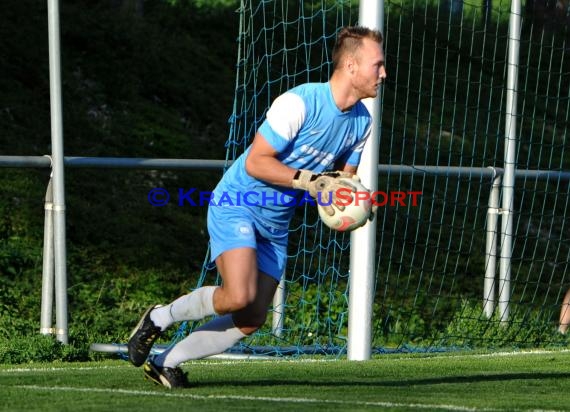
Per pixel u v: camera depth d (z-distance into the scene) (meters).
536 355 29.20
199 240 46.25
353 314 27.16
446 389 19.02
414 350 31.12
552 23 63.00
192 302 17.44
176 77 58.53
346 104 16.89
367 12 26.86
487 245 35.34
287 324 33.44
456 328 34.66
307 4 61.56
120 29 58.72
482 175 34.75
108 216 44.41
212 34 65.50
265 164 16.48
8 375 20.95
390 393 17.92
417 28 62.44
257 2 60.59
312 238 44.59
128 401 15.92
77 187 45.78
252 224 16.98
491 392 18.72
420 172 32.81
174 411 14.66
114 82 54.88
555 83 69.75
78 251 41.25
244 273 16.50
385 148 54.06
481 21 67.12
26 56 53.22
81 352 28.45
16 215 42.03
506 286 35.50
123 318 35.00
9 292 36.34
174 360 17.83
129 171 48.41
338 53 16.83
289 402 15.98
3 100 49.50
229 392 17.41
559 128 68.00
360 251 27.05
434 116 58.38
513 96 36.00
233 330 17.66
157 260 43.00
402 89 58.16
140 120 53.34
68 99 51.72
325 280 40.62
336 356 28.98
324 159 17.33
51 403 15.72
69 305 36.56
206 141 55.28
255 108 32.44
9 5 56.38
